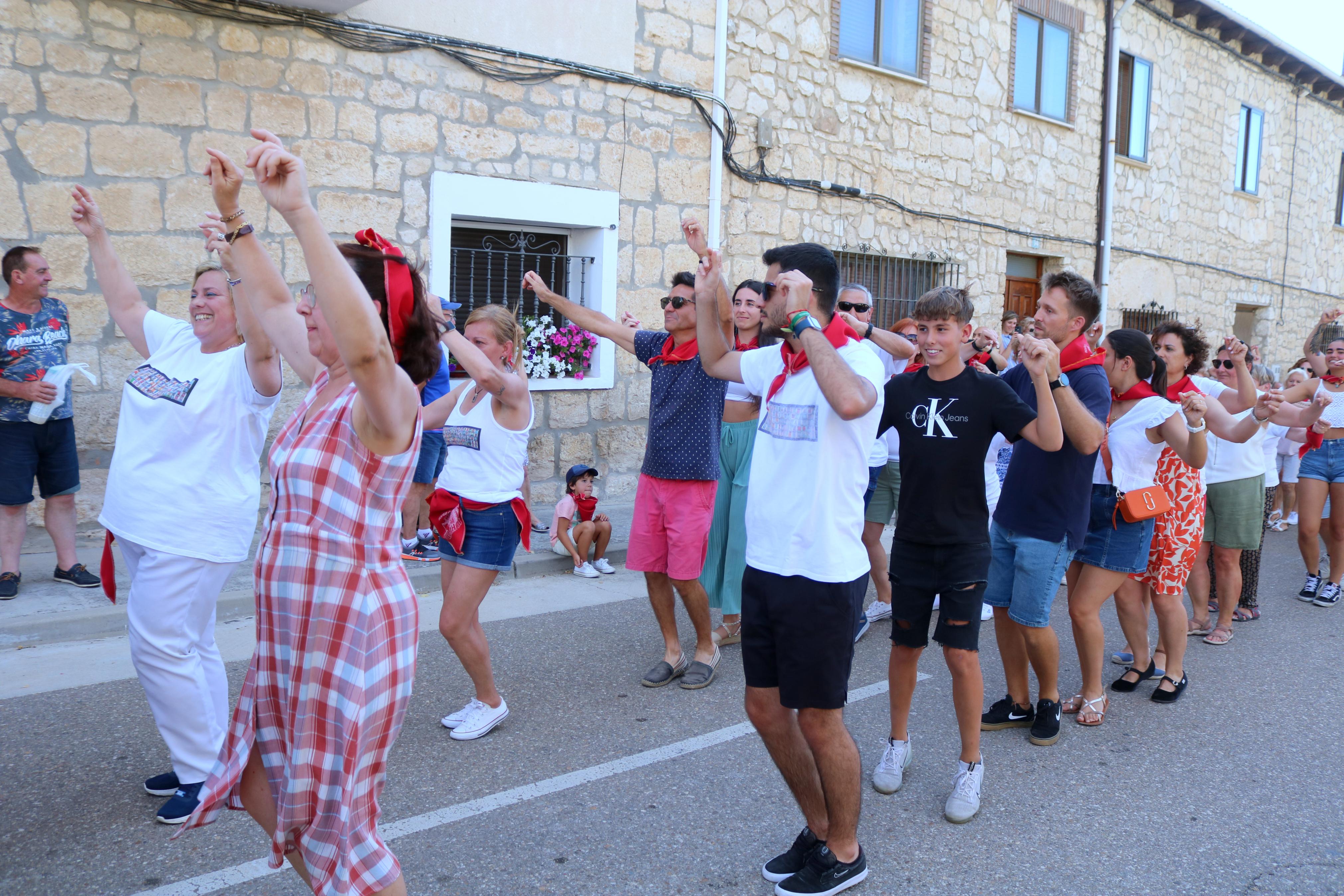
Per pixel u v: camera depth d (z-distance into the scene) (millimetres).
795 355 2908
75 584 5379
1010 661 4348
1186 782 3875
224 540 3168
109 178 6109
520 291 8164
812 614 2762
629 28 8328
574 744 3979
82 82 5965
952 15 11273
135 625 3107
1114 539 4371
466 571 3871
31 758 3607
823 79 9945
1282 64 17219
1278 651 5773
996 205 12180
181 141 6340
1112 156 13562
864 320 5613
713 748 3998
